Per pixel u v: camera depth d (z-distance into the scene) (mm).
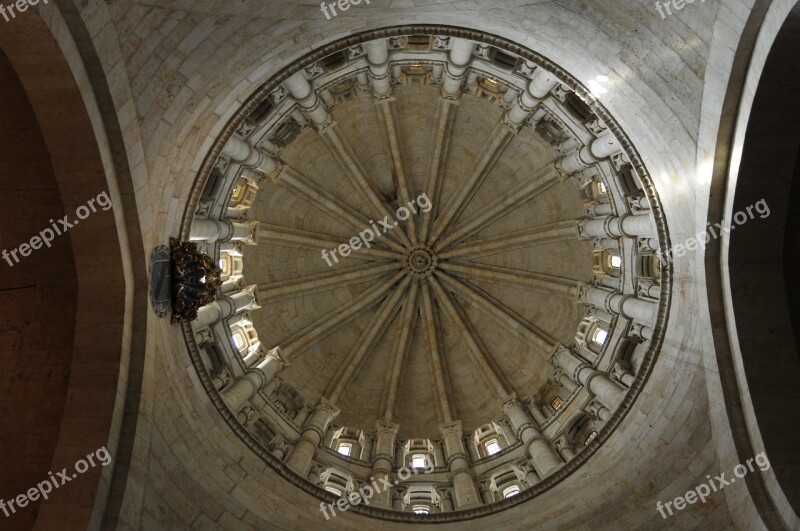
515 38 18281
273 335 31438
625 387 22297
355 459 26266
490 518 19922
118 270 14102
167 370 16906
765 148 13500
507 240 33344
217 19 13648
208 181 20516
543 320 32125
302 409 28656
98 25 10867
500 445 27656
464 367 33812
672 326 18781
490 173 33000
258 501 18672
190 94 15398
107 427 13734
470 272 34500
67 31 10531
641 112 16766
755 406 15055
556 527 18781
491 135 31141
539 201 31953
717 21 12422
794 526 14078
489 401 31406
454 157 33219
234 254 28203
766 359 15227
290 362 31125
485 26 17891
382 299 34875
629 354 23078
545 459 23172
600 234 26438
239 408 22938
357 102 29562
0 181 14086
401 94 30000
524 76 22078
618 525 18062
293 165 31094
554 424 26000
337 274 34125
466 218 34562
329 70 22172
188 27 13195
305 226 33438
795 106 12719
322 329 33125
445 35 19047
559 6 14953
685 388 17734
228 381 23500
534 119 25703
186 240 18375
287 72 19391
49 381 14867
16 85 13055
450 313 34656
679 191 16719
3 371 14891
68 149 12422
